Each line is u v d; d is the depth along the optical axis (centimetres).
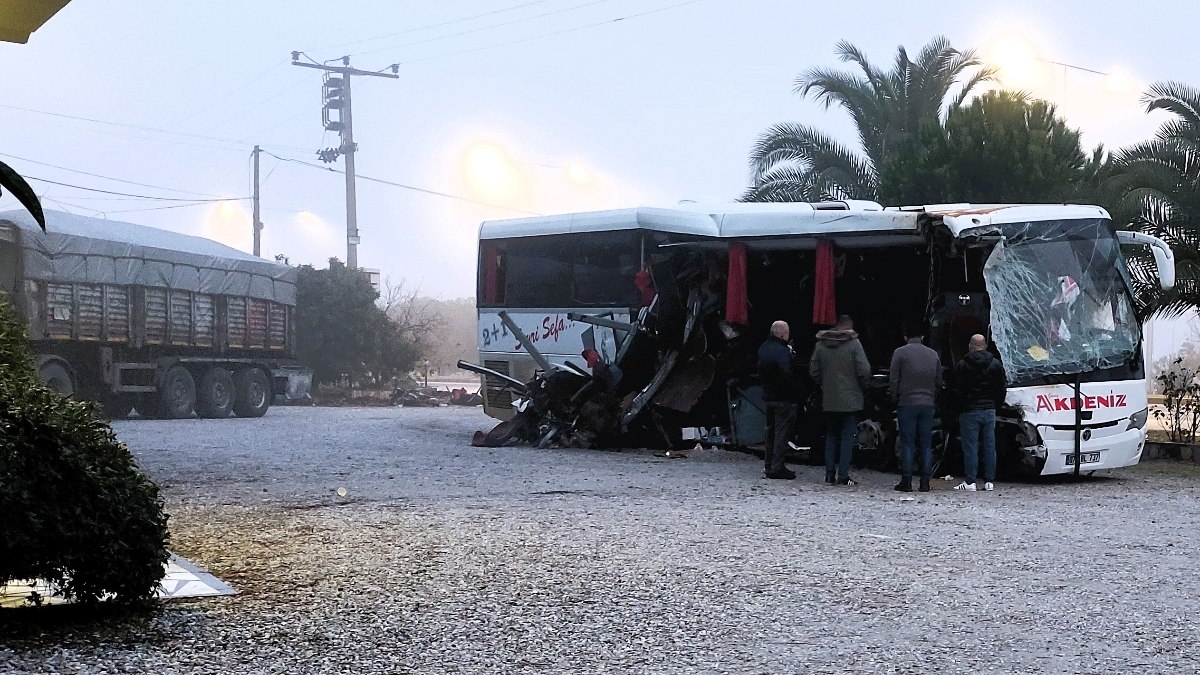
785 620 683
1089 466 1438
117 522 641
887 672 580
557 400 1917
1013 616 695
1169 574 828
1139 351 1501
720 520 1074
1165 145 2211
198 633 635
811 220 1644
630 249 1942
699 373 1820
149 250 2709
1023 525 1069
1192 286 2016
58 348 2520
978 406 1364
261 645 614
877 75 3075
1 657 572
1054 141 2355
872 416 1570
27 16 976
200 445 1934
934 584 786
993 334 1431
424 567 830
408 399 3828
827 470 1425
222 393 2931
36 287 2405
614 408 1884
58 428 628
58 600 677
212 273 2916
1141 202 2094
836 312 1727
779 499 1246
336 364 4062
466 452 1803
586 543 935
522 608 707
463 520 1059
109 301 2602
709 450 1794
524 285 2128
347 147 5138
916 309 1677
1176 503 1251
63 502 625
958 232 1444
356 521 1050
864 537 984
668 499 1230
